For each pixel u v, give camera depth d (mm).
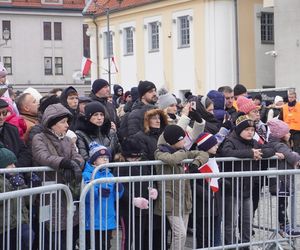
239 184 7371
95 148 6855
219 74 32188
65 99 8438
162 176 6535
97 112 7309
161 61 35781
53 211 6156
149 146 7316
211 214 7211
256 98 16625
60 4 60500
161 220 6902
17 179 6215
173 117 9195
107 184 6461
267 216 7598
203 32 32594
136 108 8750
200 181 7176
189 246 7992
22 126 7145
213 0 32062
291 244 7770
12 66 58781
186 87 33969
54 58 60562
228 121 8641
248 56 32688
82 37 61688
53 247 6238
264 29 33250
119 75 39344
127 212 6773
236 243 7324
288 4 27422
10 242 5832
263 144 8297
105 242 6559
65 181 6551
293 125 16594
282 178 7691
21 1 58875
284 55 27719
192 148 7773
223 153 7793
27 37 59375
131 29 38125
